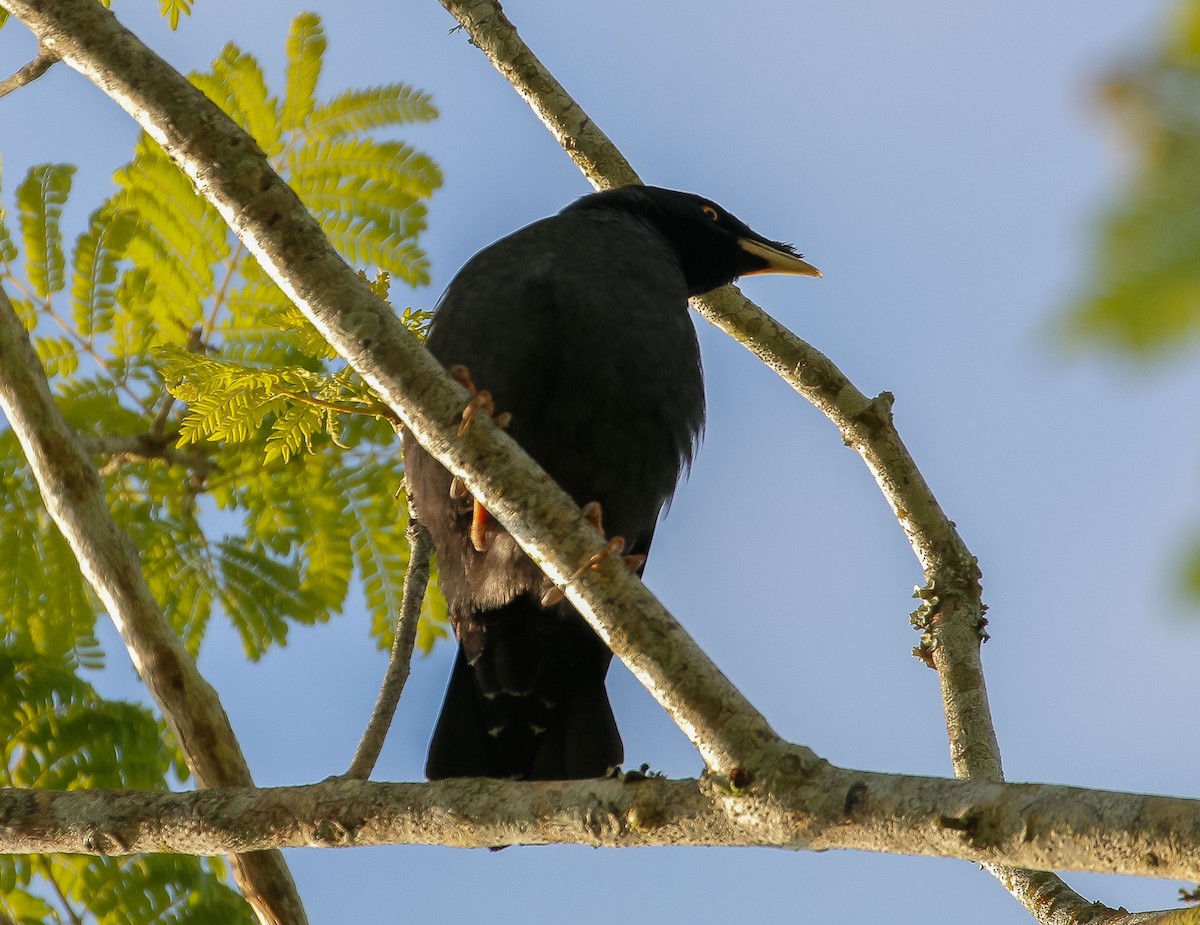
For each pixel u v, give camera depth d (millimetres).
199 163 7219
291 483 12148
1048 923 8547
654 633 6266
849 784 5531
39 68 10352
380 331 7000
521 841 6434
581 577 6508
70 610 11719
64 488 9258
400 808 6719
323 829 6848
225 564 12070
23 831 7359
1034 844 4949
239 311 12000
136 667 9133
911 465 11875
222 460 11977
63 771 10320
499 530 9859
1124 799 4816
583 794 6270
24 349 9398
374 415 10117
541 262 10680
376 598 12219
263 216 7141
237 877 8531
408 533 10492
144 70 7352
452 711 11016
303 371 10148
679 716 6078
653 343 10734
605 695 11086
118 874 10148
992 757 10367
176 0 11883
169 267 11930
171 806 7215
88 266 11703
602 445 10617
